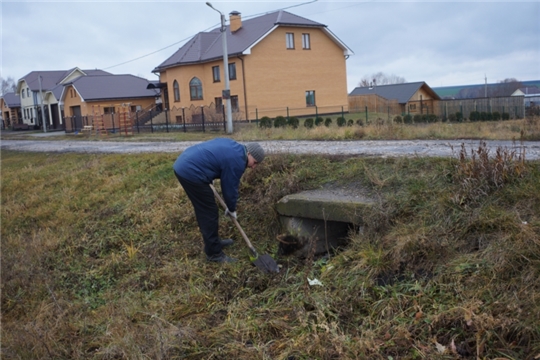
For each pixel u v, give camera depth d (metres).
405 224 4.66
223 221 6.23
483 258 3.94
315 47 34.00
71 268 6.43
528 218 4.13
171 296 5.15
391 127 12.39
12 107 59.22
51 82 53.91
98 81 40.41
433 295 3.85
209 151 5.16
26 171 11.77
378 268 4.30
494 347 3.26
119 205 7.79
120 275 6.02
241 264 5.39
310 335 3.86
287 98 32.75
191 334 4.25
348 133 12.34
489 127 14.06
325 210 5.21
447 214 4.57
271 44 31.72
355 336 3.78
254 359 3.82
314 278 4.70
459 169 5.11
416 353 3.40
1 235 8.19
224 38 20.11
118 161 10.46
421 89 49.56
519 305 3.40
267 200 6.09
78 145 18.19
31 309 5.72
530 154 6.36
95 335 4.82
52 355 4.61
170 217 6.74
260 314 4.43
